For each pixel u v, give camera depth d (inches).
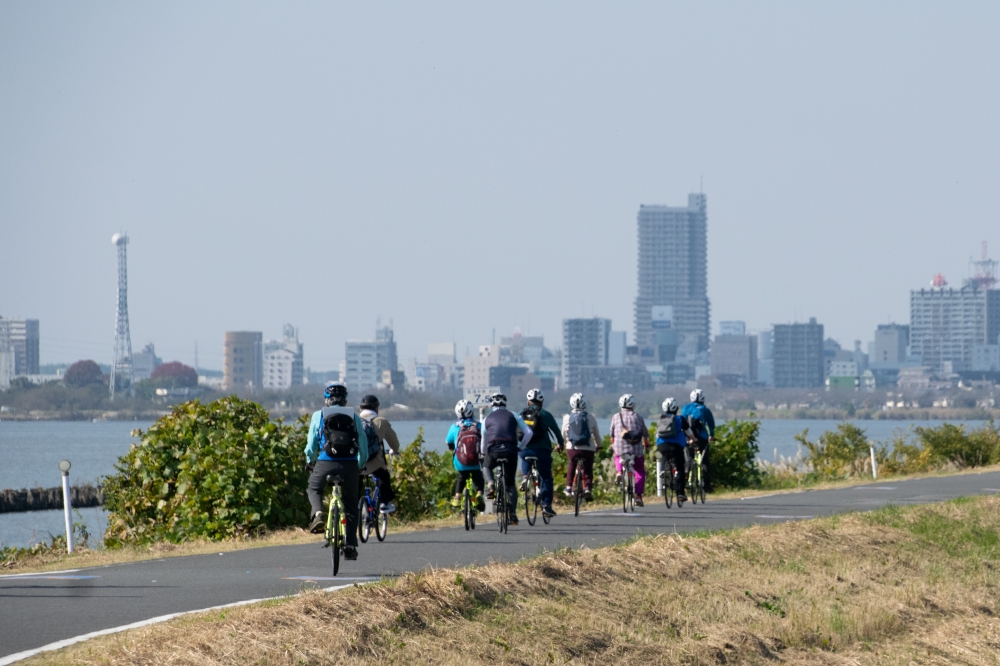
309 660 1032.2
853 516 2139.5
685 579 1561.3
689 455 2677.2
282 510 2294.5
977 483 3363.7
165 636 1041.5
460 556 1674.5
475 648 1161.4
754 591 1557.6
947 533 2113.7
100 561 1802.4
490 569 1386.6
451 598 1250.6
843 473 4124.0
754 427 3491.6
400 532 2069.4
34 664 954.1
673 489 2549.2
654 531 2020.2
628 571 1526.8
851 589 1664.6
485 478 2036.2
